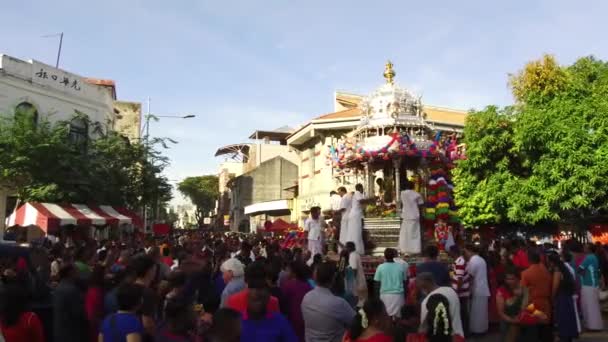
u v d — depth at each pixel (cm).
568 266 1096
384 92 1689
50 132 2506
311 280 835
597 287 1256
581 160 1897
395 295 968
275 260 945
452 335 608
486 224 2572
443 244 1480
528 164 2173
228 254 1373
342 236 1471
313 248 1461
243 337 498
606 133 1884
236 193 6456
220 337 411
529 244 1464
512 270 809
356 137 1717
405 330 605
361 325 502
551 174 2002
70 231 2028
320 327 590
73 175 2423
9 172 2258
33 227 2389
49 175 2309
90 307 699
